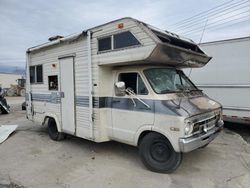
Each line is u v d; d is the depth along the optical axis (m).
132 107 4.90
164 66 5.31
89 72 5.50
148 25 4.72
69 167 4.96
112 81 5.42
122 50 4.79
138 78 4.93
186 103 4.59
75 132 6.13
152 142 4.66
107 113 5.45
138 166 4.97
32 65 7.76
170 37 5.04
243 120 7.25
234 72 7.36
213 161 5.16
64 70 6.34
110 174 4.58
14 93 35.06
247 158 5.34
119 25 4.83
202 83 8.03
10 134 7.83
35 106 7.76
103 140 5.48
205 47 7.90
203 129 4.61
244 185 4.09
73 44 5.98
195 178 4.37
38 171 4.77
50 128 7.16
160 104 4.46
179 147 4.16
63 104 6.46
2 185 4.16
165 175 4.51
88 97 5.61
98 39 5.28
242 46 7.17
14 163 5.23
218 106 5.33
